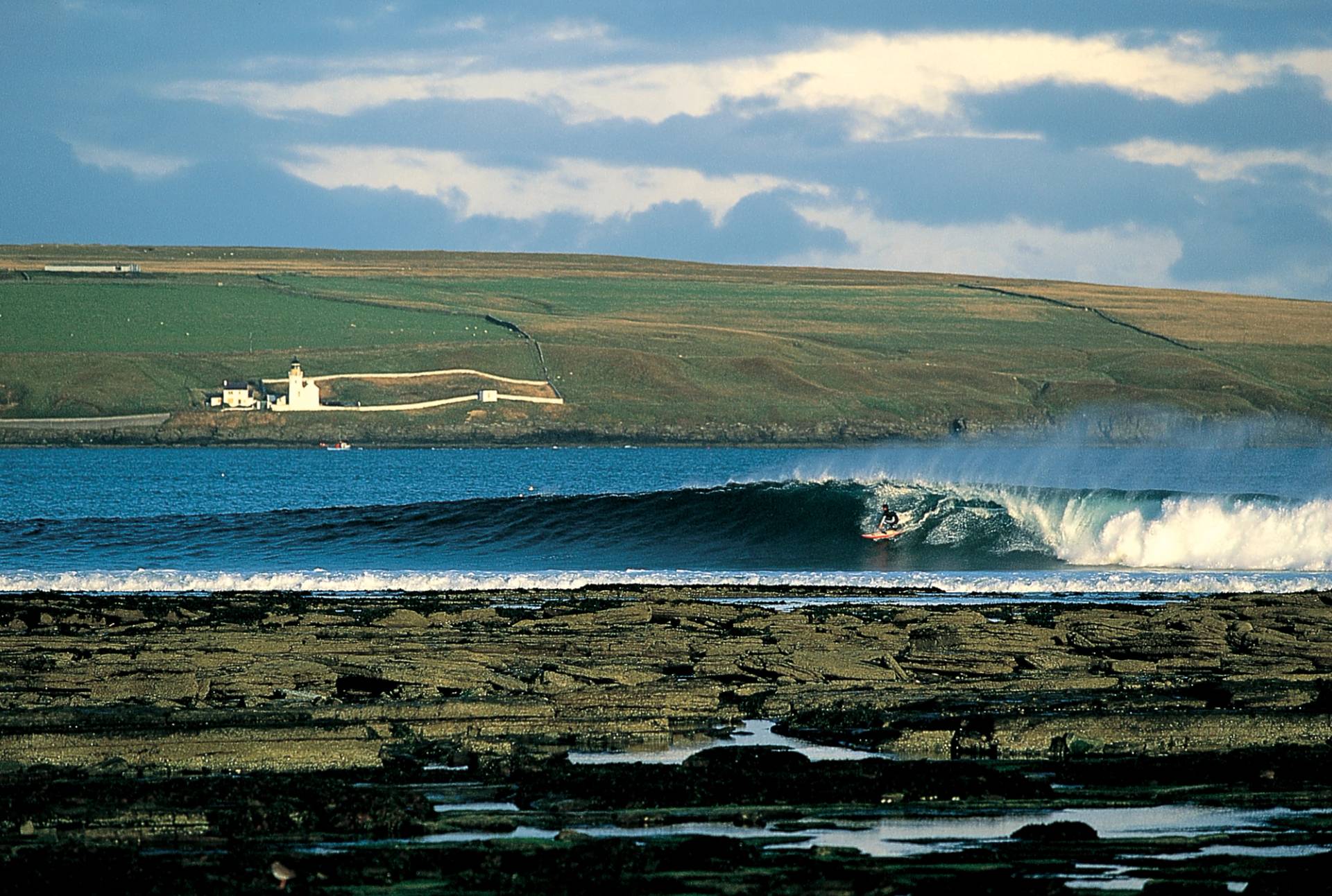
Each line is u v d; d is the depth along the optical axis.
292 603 110.12
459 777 59.69
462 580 129.38
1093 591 125.94
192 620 100.00
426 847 48.69
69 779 58.28
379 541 170.38
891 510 167.75
